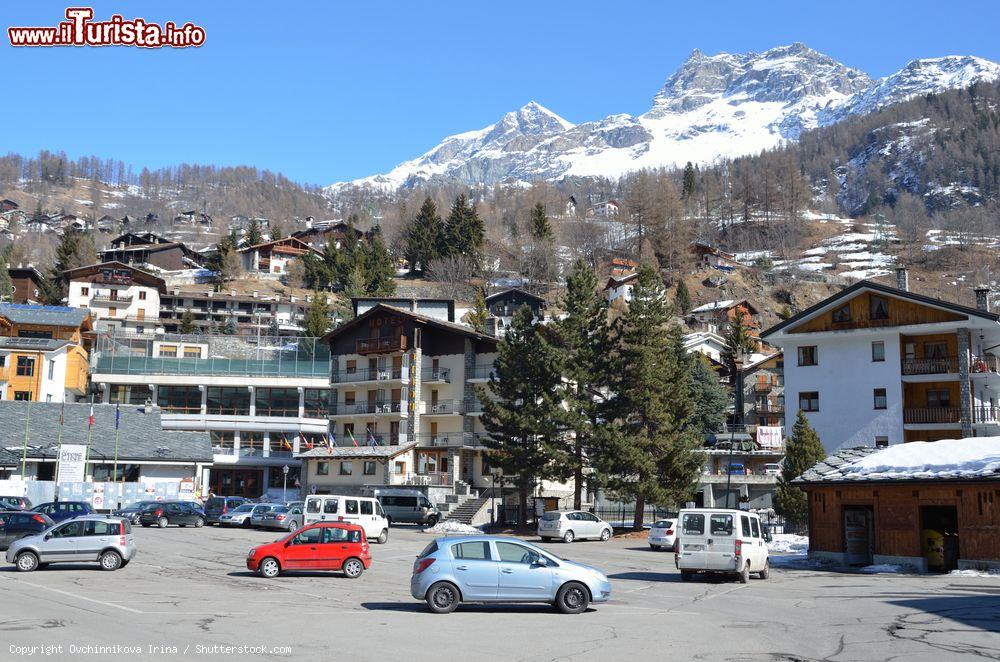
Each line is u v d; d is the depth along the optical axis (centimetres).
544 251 18838
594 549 4656
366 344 7919
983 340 6500
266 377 9431
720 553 3027
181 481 6378
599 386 5981
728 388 10500
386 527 4847
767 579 3222
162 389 9375
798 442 5312
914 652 1722
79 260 17550
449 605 2230
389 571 3344
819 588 2884
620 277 17088
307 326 12319
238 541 4541
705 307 15300
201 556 3734
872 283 6406
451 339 7612
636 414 5900
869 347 6475
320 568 3050
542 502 6225
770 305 18012
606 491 5759
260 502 6169
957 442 3841
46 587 2600
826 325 6631
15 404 7088
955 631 1964
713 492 7656
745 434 8156
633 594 2702
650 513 6750
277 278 18550
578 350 5962
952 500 3469
